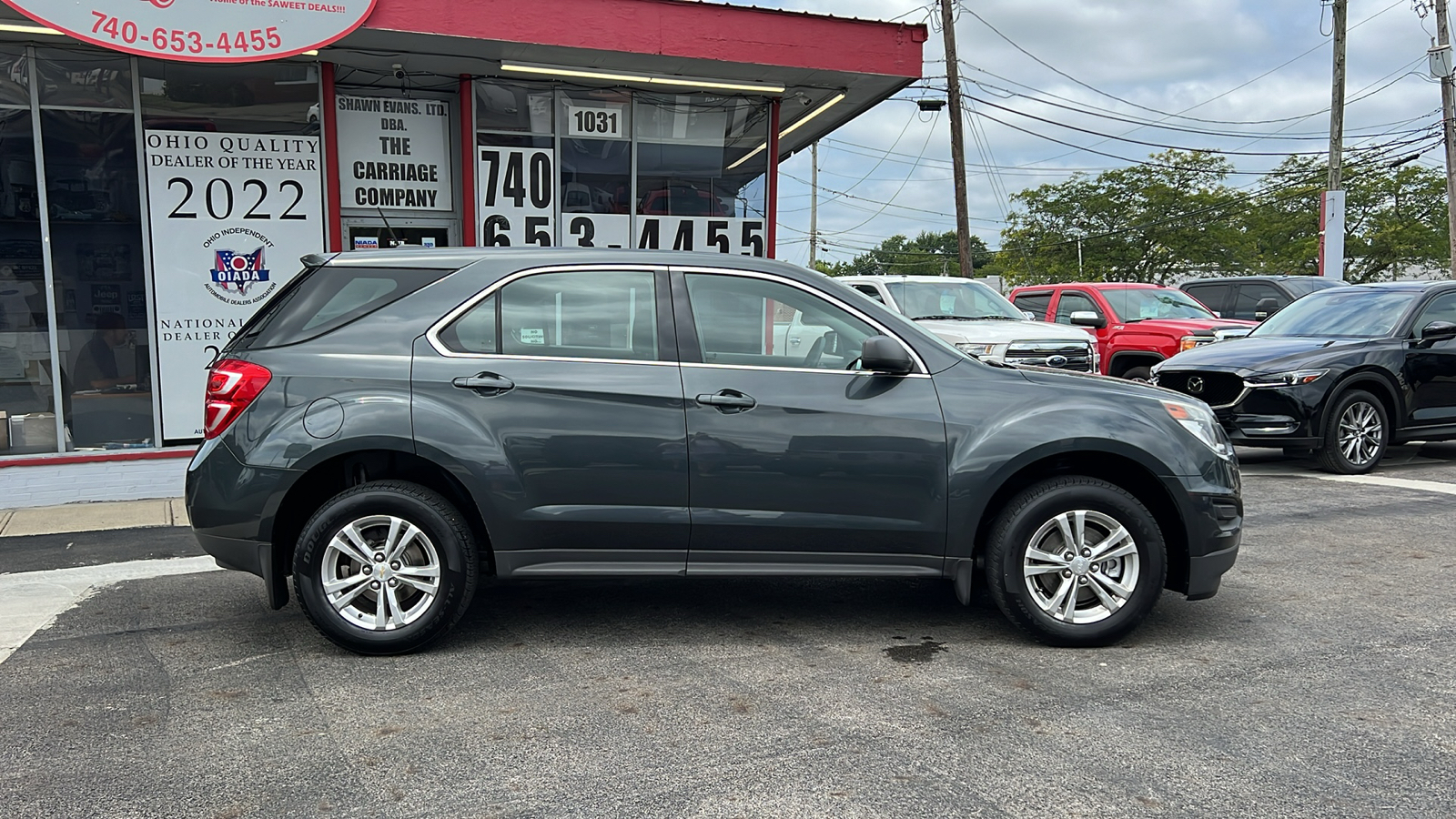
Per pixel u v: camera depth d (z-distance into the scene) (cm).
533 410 445
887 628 495
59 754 349
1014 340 1041
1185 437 468
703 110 1122
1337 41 2306
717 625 498
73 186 884
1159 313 1411
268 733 367
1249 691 408
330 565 443
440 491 472
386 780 329
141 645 471
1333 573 595
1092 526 465
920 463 455
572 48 946
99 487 865
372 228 1047
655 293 466
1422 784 325
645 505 451
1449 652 455
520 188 1064
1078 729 369
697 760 344
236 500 439
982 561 479
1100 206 6003
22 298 874
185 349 930
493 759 345
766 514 454
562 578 456
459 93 1054
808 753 349
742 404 451
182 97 915
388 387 443
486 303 459
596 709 389
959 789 321
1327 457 939
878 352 448
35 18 801
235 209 943
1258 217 5750
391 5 886
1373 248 5284
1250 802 313
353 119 1029
